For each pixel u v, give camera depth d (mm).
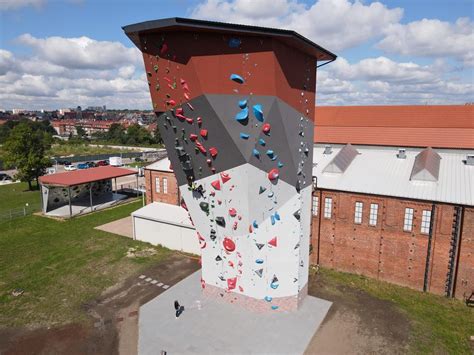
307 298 21328
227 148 16062
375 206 24281
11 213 40375
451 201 21672
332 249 26203
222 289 20500
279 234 18516
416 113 34562
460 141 30469
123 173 44719
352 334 18328
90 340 18016
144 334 18016
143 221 31281
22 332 18734
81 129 168125
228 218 18172
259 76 14789
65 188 44156
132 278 24672
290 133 16922
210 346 17062
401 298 22250
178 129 16609
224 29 13445
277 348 16938
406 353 17016
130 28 14078
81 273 25469
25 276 25031
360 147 34500
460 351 17234
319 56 18281
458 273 21984
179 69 14781
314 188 25938
